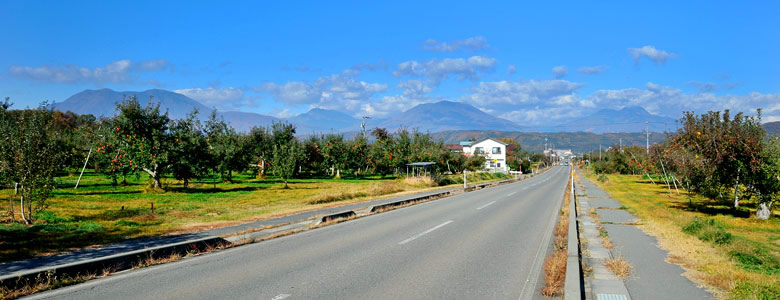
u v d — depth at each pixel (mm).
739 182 16484
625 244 9672
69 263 7086
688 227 11648
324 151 54250
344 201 21906
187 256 8445
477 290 6105
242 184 39188
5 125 17312
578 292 5586
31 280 6172
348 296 5750
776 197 15766
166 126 30094
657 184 44531
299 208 18094
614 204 21312
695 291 5996
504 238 10773
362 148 55219
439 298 5699
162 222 13578
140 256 7766
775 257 8773
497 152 103500
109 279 6633
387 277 6797
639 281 6535
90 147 33281
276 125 52844
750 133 15547
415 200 22500
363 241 10250
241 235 10953
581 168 138375
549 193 30172
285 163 35062
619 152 73375
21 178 12688
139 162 28297
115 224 12680
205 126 37406
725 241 9727
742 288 5910
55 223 13078
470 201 23000
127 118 28344
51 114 27984
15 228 11273
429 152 49438
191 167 29672
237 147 40281
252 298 5652
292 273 7039
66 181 36469
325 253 8758
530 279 6750
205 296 5738
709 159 16422
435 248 9359
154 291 5977
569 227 11578
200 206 19922
